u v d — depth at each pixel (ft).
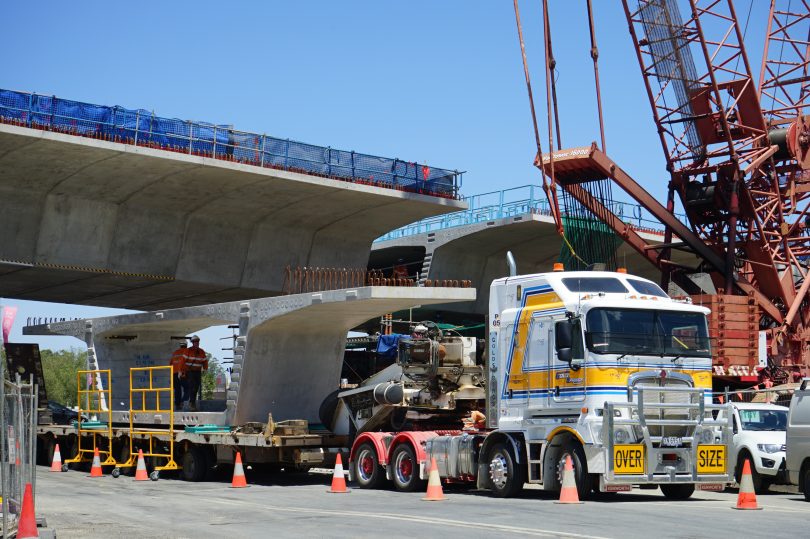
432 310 183.01
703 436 53.67
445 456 61.21
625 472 51.31
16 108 109.19
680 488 57.93
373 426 70.38
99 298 158.81
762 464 66.90
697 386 54.39
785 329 117.39
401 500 56.59
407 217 150.71
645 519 44.19
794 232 125.70
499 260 190.60
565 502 51.62
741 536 38.37
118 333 93.71
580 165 111.24
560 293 55.01
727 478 54.13
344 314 74.59
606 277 56.13
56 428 95.50
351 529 42.24
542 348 55.67
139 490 67.67
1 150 112.57
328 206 142.51
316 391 81.51
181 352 85.20
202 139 122.42
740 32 116.26
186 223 138.21
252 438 70.79
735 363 105.29
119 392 94.68
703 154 119.24
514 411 57.26
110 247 132.16
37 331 101.60
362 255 159.43
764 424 70.79
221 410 82.23
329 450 72.38
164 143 119.24
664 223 115.75
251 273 146.61
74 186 124.67
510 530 40.47
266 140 128.16
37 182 122.11
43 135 109.50
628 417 51.96
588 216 117.80
